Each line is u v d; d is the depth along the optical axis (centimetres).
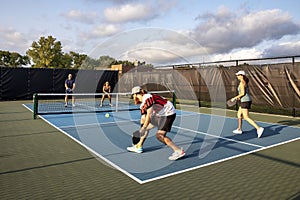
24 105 1258
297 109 884
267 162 398
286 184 312
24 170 349
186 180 323
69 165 371
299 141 542
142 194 282
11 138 537
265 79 973
